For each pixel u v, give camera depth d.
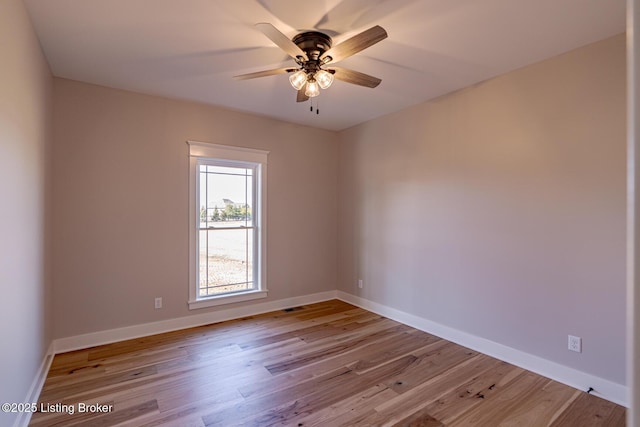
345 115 4.04
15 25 1.75
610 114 2.25
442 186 3.35
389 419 2.04
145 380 2.47
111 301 3.17
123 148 3.22
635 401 0.36
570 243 2.44
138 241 3.31
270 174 4.19
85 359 2.79
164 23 2.11
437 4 1.92
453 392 2.34
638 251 0.36
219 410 2.12
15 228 1.78
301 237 4.46
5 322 1.62
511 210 2.78
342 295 4.71
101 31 2.21
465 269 3.14
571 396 2.29
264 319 3.87
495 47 2.40
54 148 2.90
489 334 2.94
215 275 3.86
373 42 1.93
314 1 1.90
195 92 3.29
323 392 2.33
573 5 1.92
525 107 2.69
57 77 2.91
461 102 3.17
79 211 3.02
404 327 3.63
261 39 2.31
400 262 3.82
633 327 0.36
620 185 2.21
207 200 3.80
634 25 0.37
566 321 2.46
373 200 4.20
